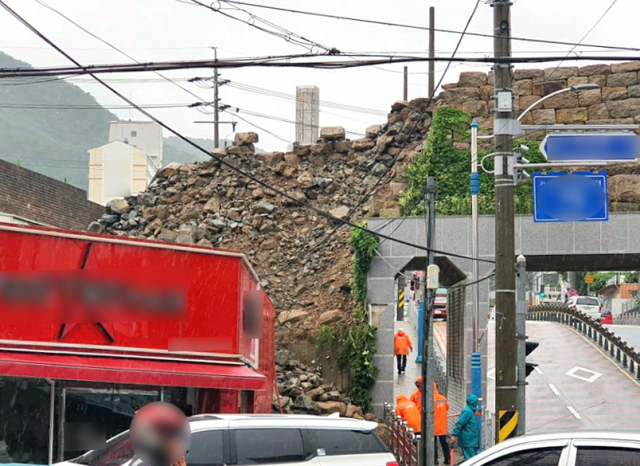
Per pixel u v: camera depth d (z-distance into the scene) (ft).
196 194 134.00
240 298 62.23
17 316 53.93
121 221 134.00
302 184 132.26
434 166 114.21
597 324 169.99
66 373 51.90
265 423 42.50
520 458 30.14
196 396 60.49
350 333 101.91
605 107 118.42
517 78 119.85
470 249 102.78
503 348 66.69
